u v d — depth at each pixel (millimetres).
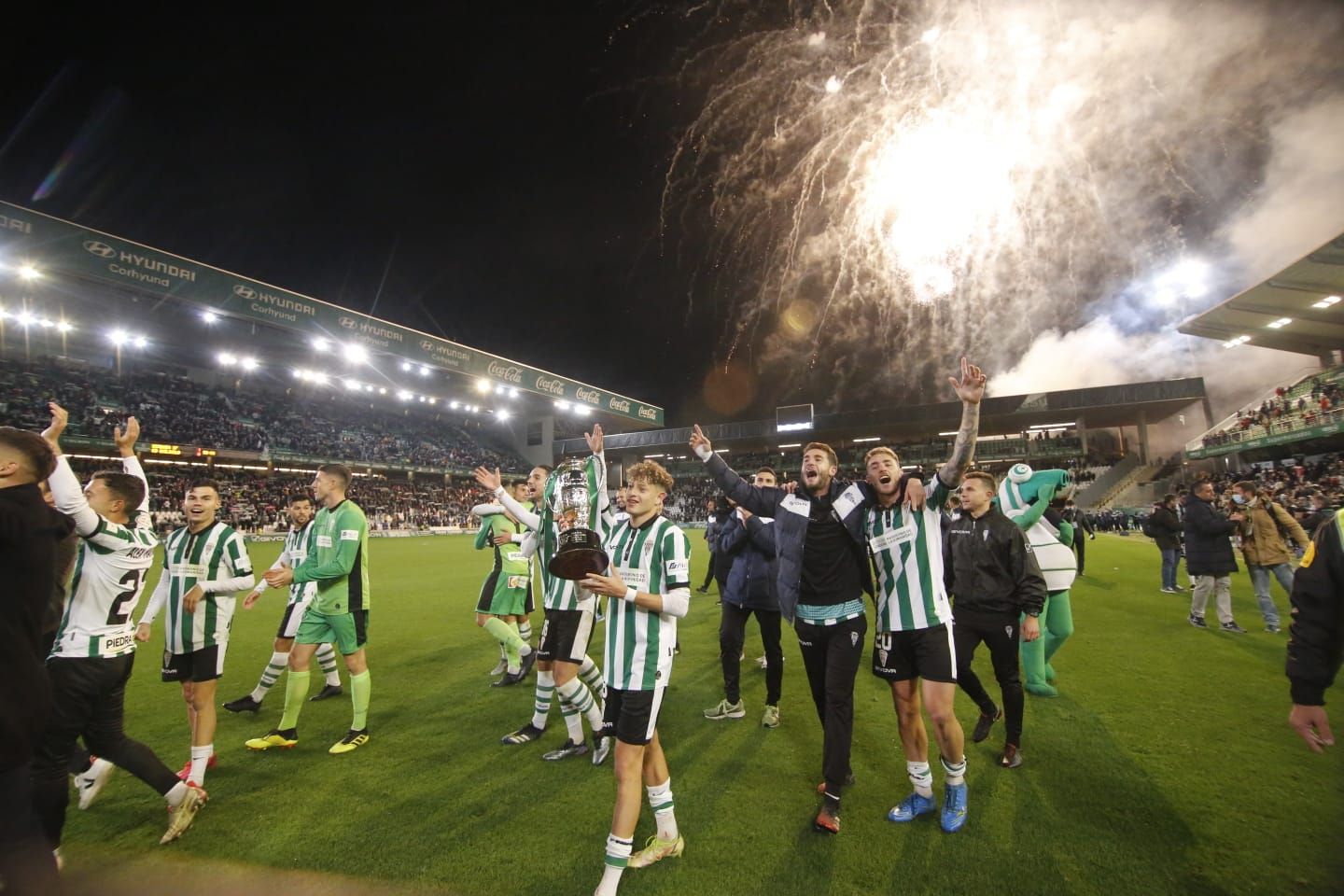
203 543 3309
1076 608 7957
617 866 2279
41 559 1859
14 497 1821
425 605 9094
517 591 5242
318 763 3557
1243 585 9695
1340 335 22109
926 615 2881
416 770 3459
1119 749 3561
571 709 3637
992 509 3674
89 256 19344
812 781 3279
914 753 2918
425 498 36125
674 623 2629
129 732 4062
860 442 42906
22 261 18188
